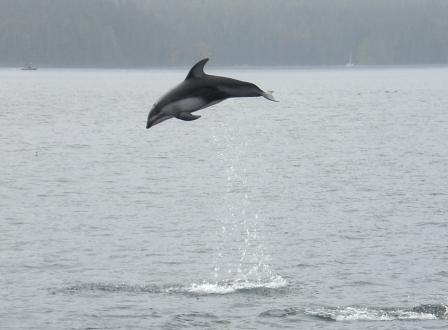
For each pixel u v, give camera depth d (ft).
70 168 537.24
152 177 499.10
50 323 225.15
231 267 283.38
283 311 233.14
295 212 382.83
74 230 340.59
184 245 315.58
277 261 290.97
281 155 616.39
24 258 294.05
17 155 609.83
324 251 304.71
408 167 536.01
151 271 277.64
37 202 407.23
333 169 531.09
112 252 303.68
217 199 421.59
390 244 314.76
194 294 251.80
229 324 224.12
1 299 245.86
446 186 453.58
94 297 248.11
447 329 217.97
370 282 263.29
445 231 337.31
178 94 121.80
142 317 229.86
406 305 239.30
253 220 364.58
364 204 400.88
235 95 121.90
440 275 271.49
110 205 401.08
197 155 621.31
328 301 243.40
